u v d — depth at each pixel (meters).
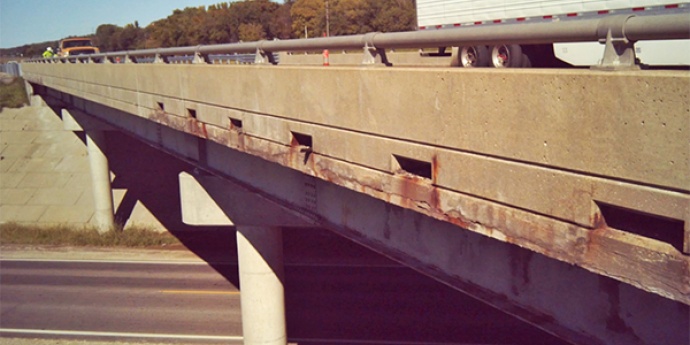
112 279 24.11
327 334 17.41
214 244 29.23
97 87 20.02
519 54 7.09
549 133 3.90
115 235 30.75
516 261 5.07
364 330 17.56
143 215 34.12
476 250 5.51
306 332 17.59
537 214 4.08
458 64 8.70
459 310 18.81
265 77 8.12
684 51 6.72
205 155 13.62
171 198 35.03
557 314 4.70
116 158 37.56
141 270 25.31
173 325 18.81
